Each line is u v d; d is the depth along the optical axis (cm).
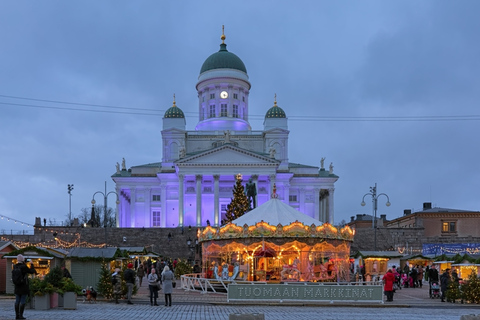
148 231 9350
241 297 3253
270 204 4503
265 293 3269
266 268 4100
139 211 11669
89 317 2283
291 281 3934
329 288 3284
